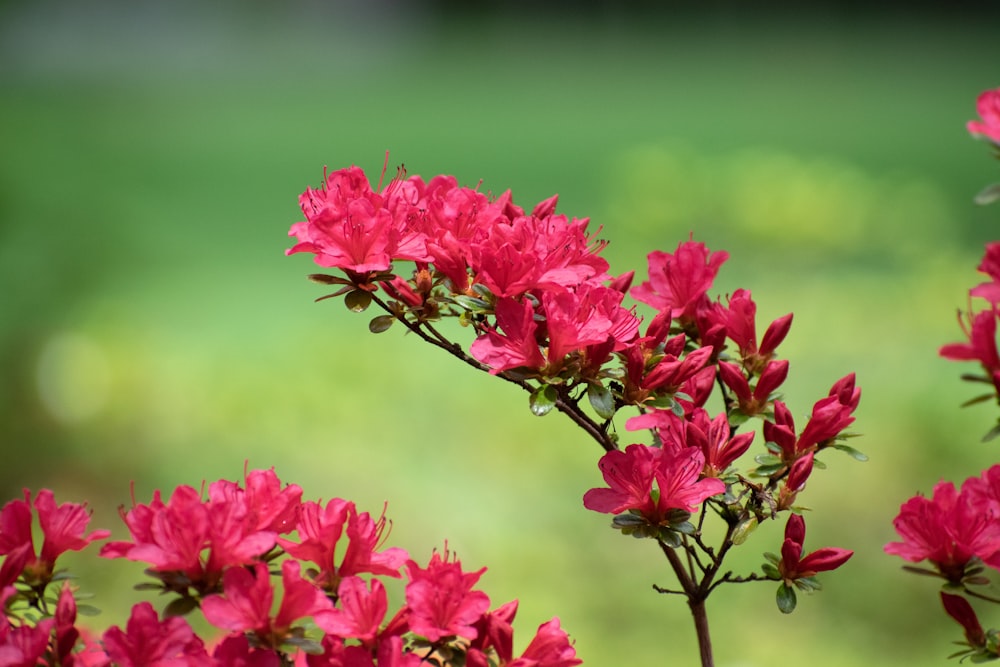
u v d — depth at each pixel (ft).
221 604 6.12
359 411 25.77
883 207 41.16
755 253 37.42
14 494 23.53
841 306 32.35
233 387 26.07
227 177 65.00
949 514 7.34
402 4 132.16
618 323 7.14
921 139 72.38
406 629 6.50
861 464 23.30
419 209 7.50
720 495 7.25
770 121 81.66
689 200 37.88
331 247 6.94
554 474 24.08
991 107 8.54
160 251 41.65
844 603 19.74
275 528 6.63
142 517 6.31
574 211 55.93
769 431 7.44
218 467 24.16
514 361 6.85
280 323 36.76
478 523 21.86
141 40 111.24
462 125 84.74
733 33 129.59
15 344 24.48
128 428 24.61
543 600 19.27
